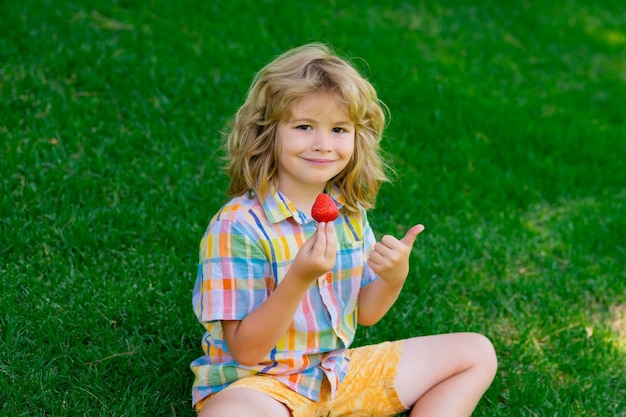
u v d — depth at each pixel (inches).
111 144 141.7
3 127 142.7
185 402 89.8
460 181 152.1
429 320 111.1
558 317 115.4
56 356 93.0
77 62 167.6
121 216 122.6
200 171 142.3
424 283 118.6
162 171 138.0
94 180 131.1
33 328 96.8
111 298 104.2
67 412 85.0
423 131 168.6
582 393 99.1
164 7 203.5
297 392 79.7
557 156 168.6
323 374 82.1
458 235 133.7
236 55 184.4
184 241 120.0
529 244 134.4
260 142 79.0
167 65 173.6
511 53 224.5
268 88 77.3
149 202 128.3
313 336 80.9
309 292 81.3
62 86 160.1
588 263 130.9
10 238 113.8
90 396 88.0
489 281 123.5
